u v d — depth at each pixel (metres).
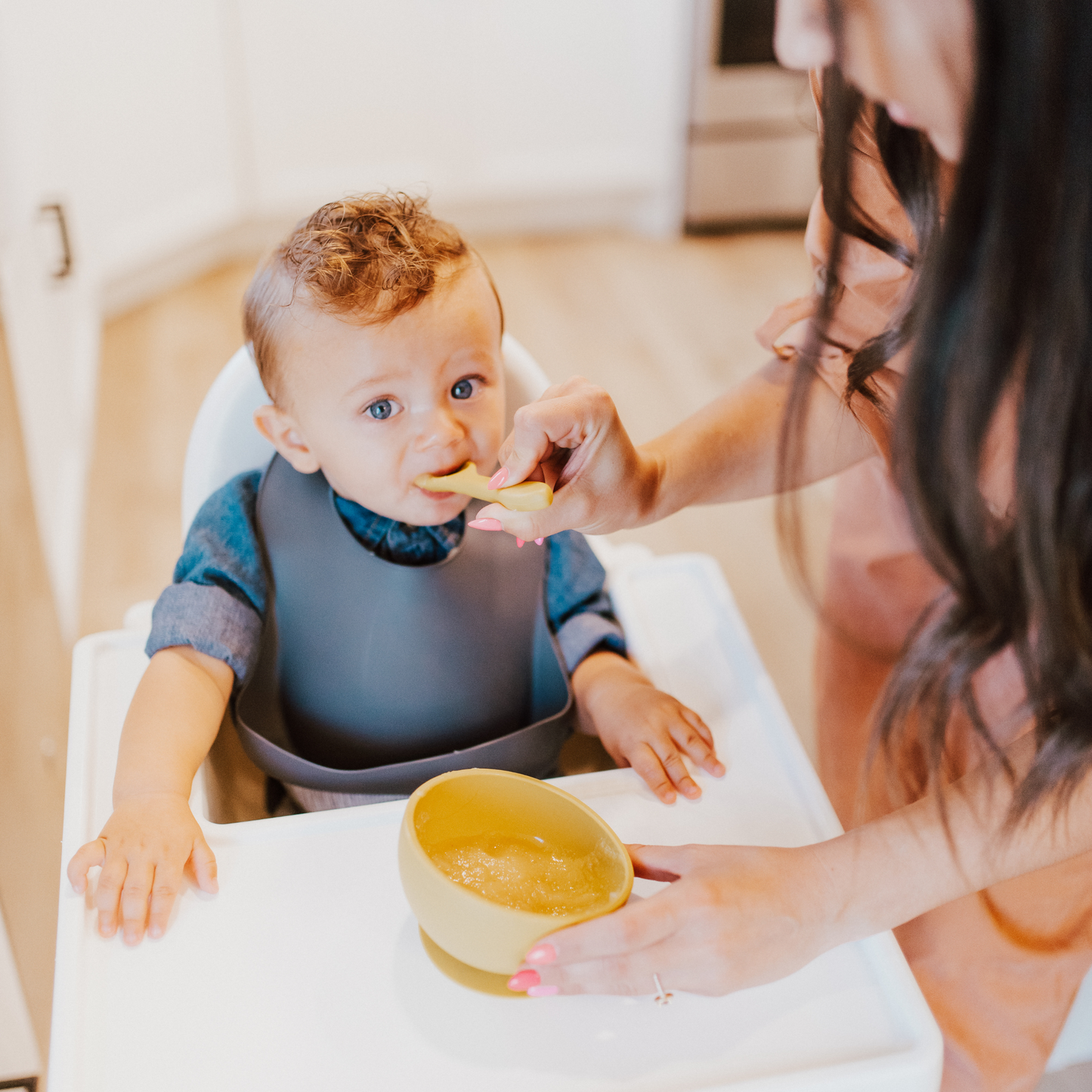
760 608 1.79
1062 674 0.45
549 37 2.73
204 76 2.52
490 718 0.71
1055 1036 0.74
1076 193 0.37
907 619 0.79
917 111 0.41
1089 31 0.35
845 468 0.71
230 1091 0.45
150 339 2.48
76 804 0.59
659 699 0.66
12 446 1.29
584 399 0.53
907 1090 0.47
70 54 2.20
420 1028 0.48
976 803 0.51
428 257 0.61
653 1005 0.49
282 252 0.62
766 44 2.78
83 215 2.33
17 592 1.15
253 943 0.52
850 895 0.49
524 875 0.52
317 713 0.70
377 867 0.56
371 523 0.69
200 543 0.68
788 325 0.71
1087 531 0.43
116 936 0.52
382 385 0.59
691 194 2.97
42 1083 0.92
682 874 0.51
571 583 0.73
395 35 2.63
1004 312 0.40
